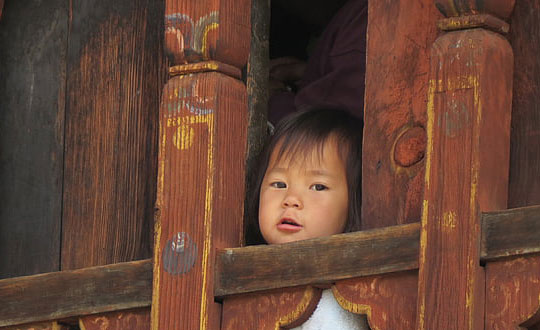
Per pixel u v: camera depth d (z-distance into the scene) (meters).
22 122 6.89
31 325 5.87
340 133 6.21
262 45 6.57
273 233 6.13
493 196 4.71
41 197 6.74
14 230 6.79
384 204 5.39
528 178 4.99
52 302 5.77
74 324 5.88
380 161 5.44
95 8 6.80
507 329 4.49
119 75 6.64
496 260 4.55
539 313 4.44
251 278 5.11
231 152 5.45
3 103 6.97
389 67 5.49
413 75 5.41
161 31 6.57
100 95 6.67
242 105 5.55
